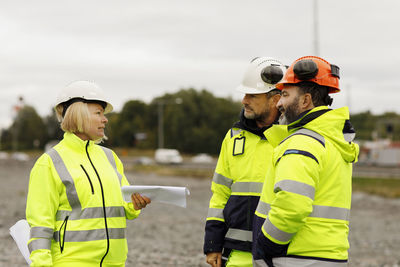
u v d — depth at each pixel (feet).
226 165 11.97
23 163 236.02
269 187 9.65
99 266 9.89
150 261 26.91
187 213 61.46
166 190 10.11
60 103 10.49
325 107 9.45
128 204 10.71
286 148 9.29
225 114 351.25
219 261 11.87
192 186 109.09
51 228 9.61
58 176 9.81
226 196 12.04
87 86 10.40
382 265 28.89
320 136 9.18
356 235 44.88
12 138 425.28
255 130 11.55
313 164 8.77
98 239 9.80
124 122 398.62
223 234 11.87
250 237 11.19
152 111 387.96
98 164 10.37
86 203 9.85
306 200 8.58
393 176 132.98
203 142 342.23
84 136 10.55
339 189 9.16
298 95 9.61
